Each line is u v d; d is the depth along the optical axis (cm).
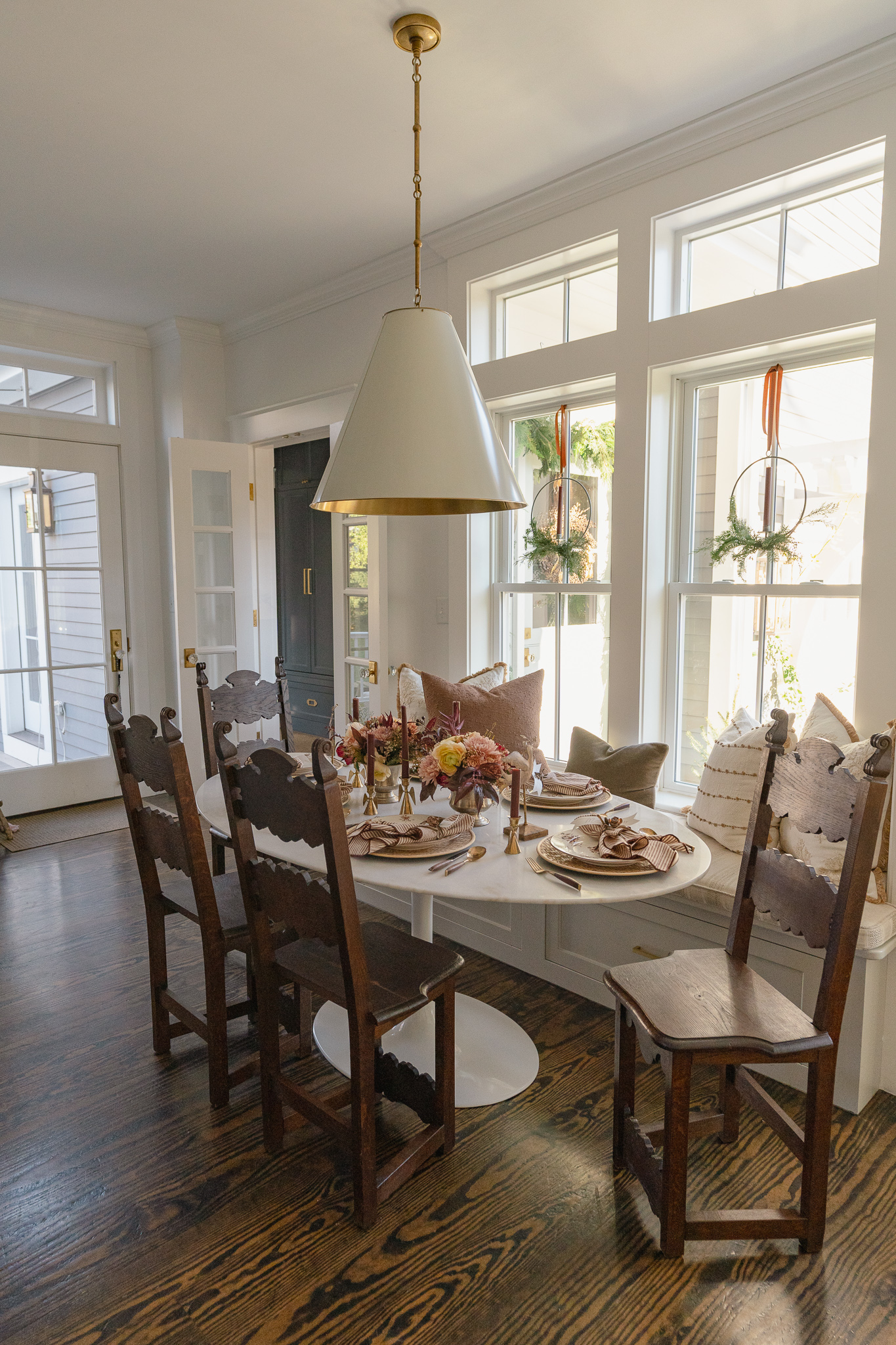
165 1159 187
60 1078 219
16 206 310
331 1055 226
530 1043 234
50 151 268
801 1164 173
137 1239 164
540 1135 196
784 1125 166
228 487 461
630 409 282
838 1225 169
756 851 181
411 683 336
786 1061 152
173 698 500
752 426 271
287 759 159
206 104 240
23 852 397
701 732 292
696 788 286
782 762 174
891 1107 209
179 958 288
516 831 195
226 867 373
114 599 483
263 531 482
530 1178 181
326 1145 193
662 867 178
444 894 169
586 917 261
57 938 303
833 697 256
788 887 167
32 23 202
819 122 230
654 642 292
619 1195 176
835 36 209
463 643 347
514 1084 215
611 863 179
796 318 237
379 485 176
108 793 486
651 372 277
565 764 330
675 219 272
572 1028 245
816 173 240
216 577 463
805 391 256
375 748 225
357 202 306
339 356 398
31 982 271
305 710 651
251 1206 173
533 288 327
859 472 246
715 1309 149
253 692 311
